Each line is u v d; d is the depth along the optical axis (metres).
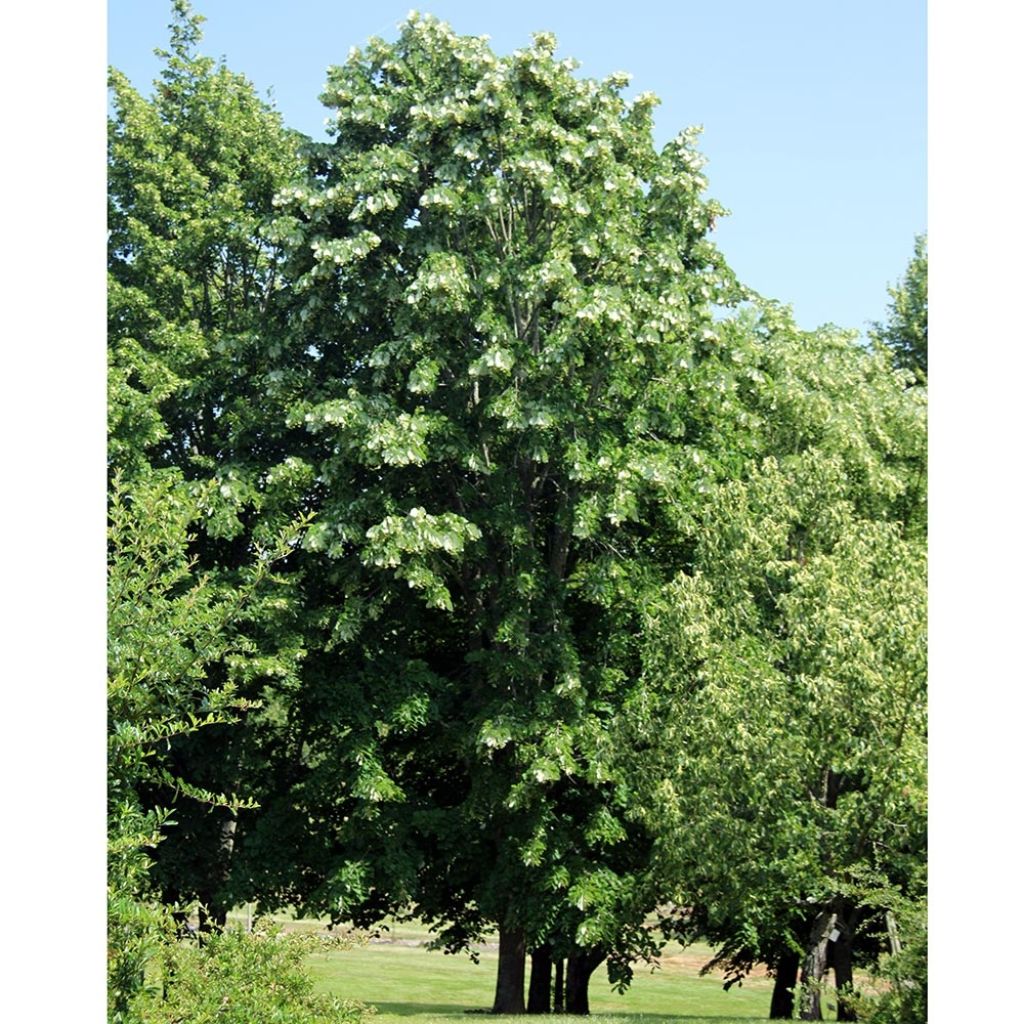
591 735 17.45
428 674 18.83
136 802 8.15
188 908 8.05
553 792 18.86
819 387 19.64
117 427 17.69
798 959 19.33
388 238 19.19
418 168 19.23
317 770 18.66
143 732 8.18
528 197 18.73
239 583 18.39
